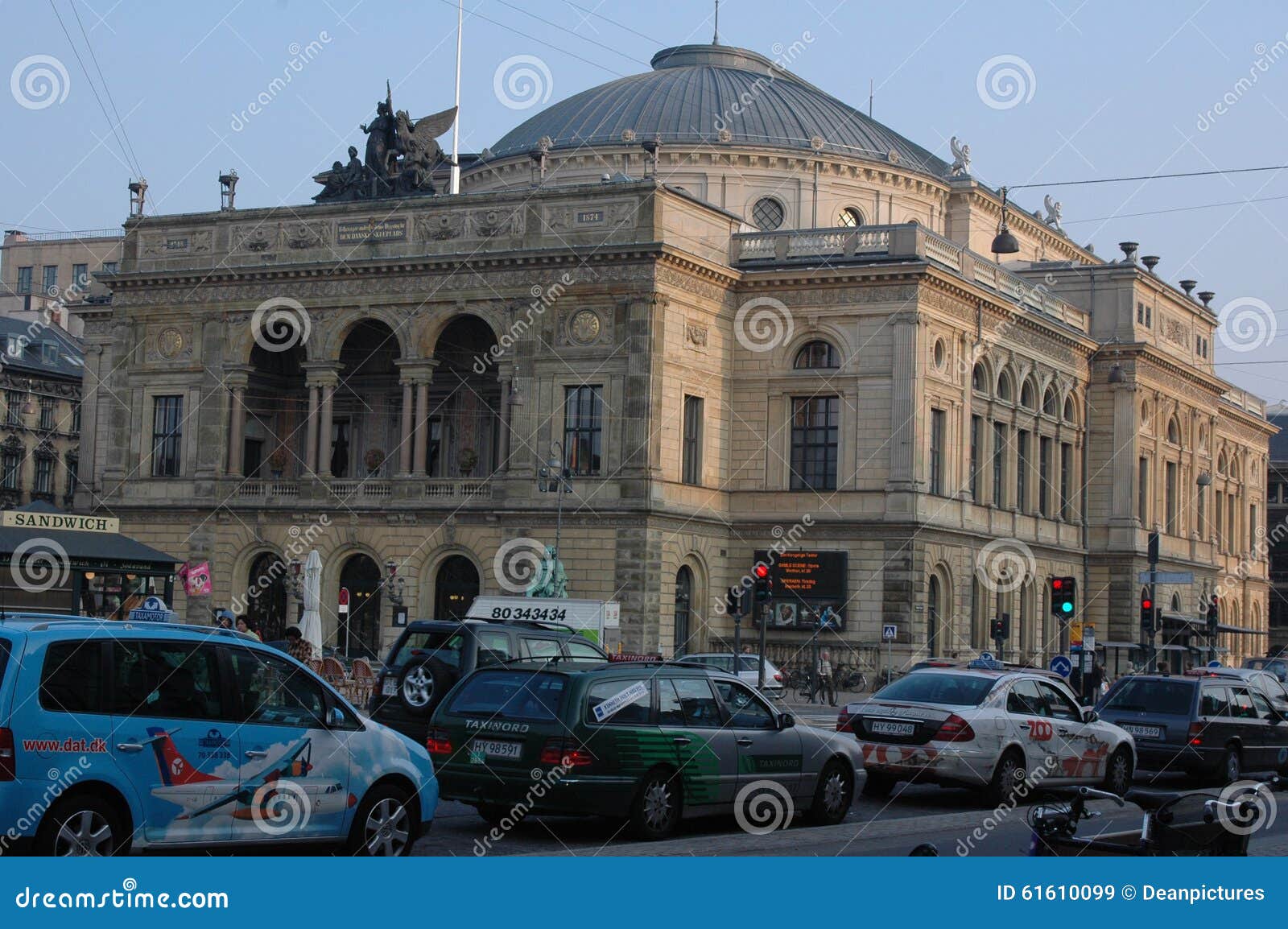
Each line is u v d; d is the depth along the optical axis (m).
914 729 36.81
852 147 110.69
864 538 90.25
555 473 85.44
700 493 90.56
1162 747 44.09
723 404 93.12
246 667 23.75
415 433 91.50
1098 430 117.00
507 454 89.31
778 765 32.12
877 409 90.69
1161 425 121.94
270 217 95.38
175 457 97.38
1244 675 51.62
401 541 90.69
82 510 111.19
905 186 110.50
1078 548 113.56
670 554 87.50
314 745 24.19
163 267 97.69
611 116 111.75
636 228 87.06
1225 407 138.50
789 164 106.88
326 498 92.50
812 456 92.38
